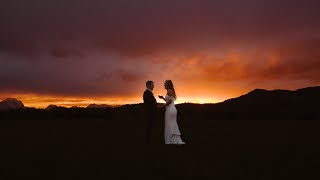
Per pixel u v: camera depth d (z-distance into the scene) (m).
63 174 7.86
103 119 36.31
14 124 27.81
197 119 34.06
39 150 11.71
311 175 7.64
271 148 11.92
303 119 34.09
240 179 7.30
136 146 12.70
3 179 7.41
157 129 21.61
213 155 10.41
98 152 11.15
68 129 21.95
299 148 11.90
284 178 7.35
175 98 13.65
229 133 17.81
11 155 10.67
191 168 8.44
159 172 7.99
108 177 7.54
